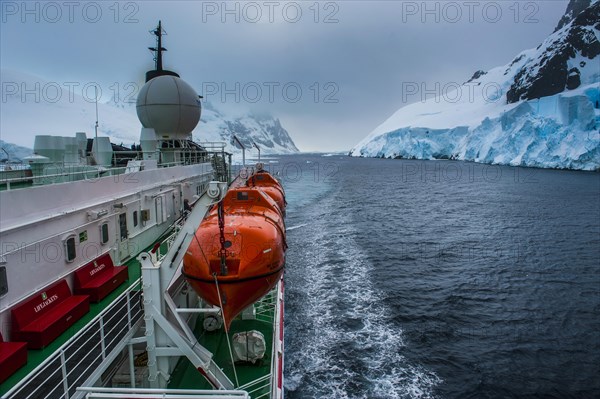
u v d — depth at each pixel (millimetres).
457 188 62156
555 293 18984
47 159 10875
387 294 18625
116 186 11047
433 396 11602
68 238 8648
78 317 8047
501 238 29438
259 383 8320
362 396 11523
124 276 10109
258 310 11305
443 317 16406
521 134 87188
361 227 33188
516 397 11680
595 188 58000
